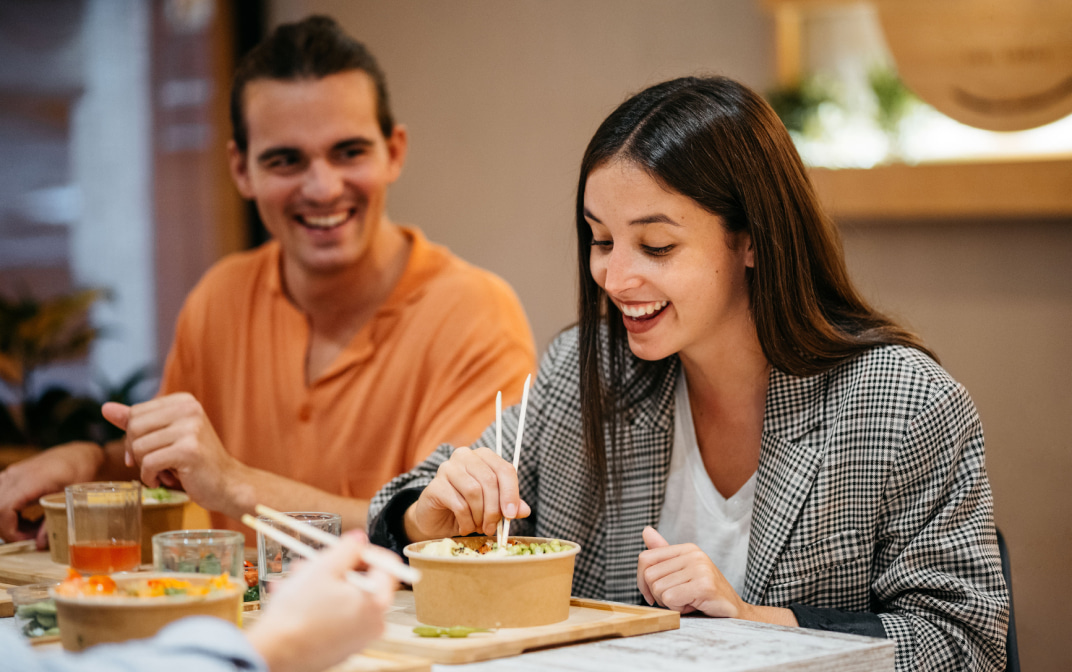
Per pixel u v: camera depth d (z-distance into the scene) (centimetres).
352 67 199
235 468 171
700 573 126
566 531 157
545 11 310
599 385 154
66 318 311
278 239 207
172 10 360
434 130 327
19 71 373
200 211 362
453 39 324
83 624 94
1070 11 235
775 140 139
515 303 213
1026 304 246
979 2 243
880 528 138
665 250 134
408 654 103
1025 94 241
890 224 258
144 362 368
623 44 299
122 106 367
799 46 269
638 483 154
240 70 204
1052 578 239
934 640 126
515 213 316
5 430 290
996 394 249
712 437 154
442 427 193
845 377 142
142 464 165
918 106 255
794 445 142
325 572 85
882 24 253
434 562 112
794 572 138
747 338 146
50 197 374
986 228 249
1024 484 244
